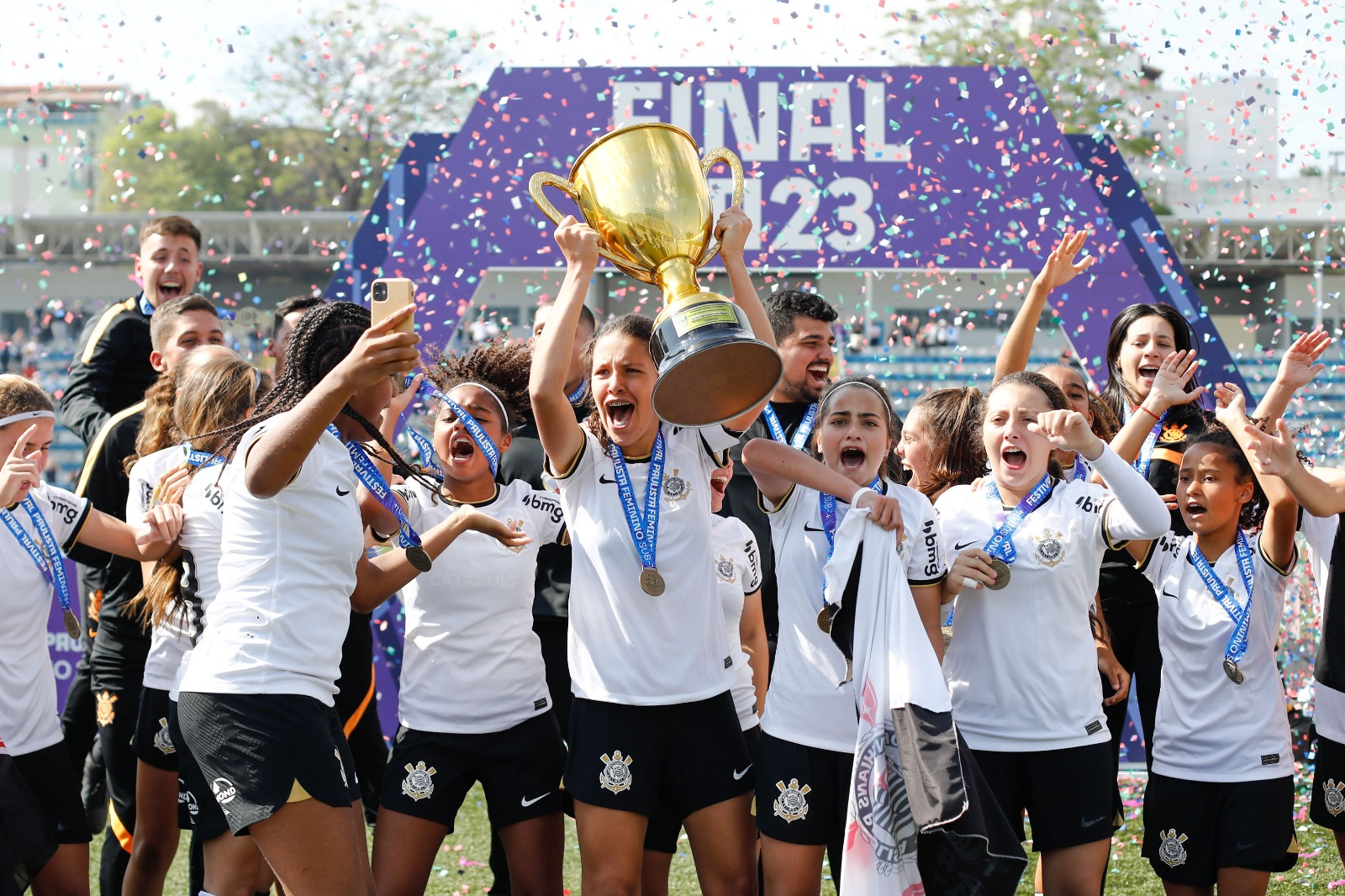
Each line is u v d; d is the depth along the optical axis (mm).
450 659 3330
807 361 4172
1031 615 3189
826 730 3004
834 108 5770
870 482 3152
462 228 5754
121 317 4965
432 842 3305
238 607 2686
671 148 2881
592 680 3070
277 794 2604
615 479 3107
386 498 2889
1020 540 3219
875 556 2936
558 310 2900
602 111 5777
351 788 2779
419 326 5723
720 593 3375
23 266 18328
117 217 18422
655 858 3365
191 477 3342
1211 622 3457
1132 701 5930
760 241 5797
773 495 3164
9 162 20922
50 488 3453
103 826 4660
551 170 5777
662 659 3037
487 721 3314
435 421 3539
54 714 3420
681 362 2523
